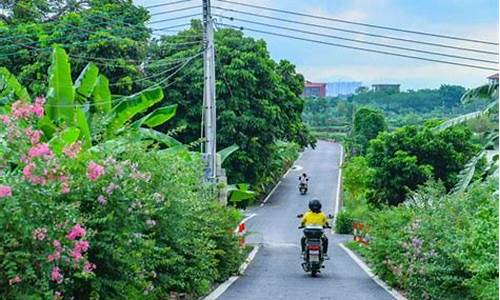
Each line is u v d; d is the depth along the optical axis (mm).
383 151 33219
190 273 12703
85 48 30969
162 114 17359
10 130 7367
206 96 22516
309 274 18078
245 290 14359
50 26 32250
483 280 10258
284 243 30547
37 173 6965
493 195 12797
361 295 13812
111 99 18641
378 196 32969
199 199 14531
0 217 6434
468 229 12289
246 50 36438
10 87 15539
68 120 15164
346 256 24609
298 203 50344
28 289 6793
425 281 12766
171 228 11430
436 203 14500
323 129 111750
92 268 8055
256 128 35688
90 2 37594
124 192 8812
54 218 7035
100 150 9719
